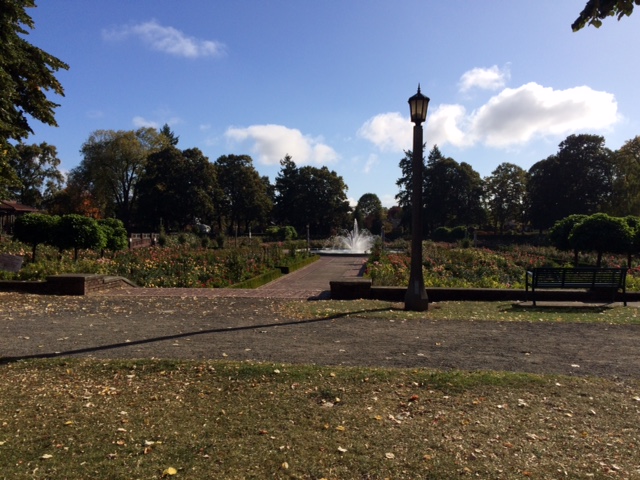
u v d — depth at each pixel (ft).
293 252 103.50
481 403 15.31
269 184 313.53
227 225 278.46
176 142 314.96
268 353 21.12
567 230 81.41
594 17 13.33
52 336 24.44
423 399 15.67
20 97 48.16
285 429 13.57
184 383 17.12
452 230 190.80
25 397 15.85
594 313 32.07
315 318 29.45
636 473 11.31
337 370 18.29
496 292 39.47
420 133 33.40
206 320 28.94
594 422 13.98
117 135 209.77
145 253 78.33
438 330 26.12
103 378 17.67
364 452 12.30
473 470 11.45
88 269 52.11
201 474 11.26
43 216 63.41
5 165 45.39
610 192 184.24
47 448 12.46
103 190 214.07
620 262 79.00
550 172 193.77
